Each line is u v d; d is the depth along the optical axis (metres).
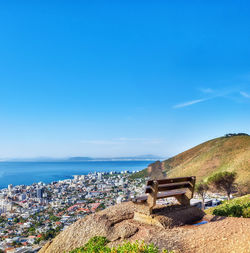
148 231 6.43
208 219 7.53
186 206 8.06
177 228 6.60
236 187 42.25
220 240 5.23
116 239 6.62
